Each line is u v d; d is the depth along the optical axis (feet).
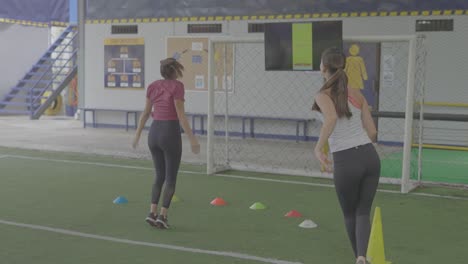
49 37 71.51
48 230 20.92
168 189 20.90
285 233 20.72
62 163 35.35
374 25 43.01
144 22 50.90
